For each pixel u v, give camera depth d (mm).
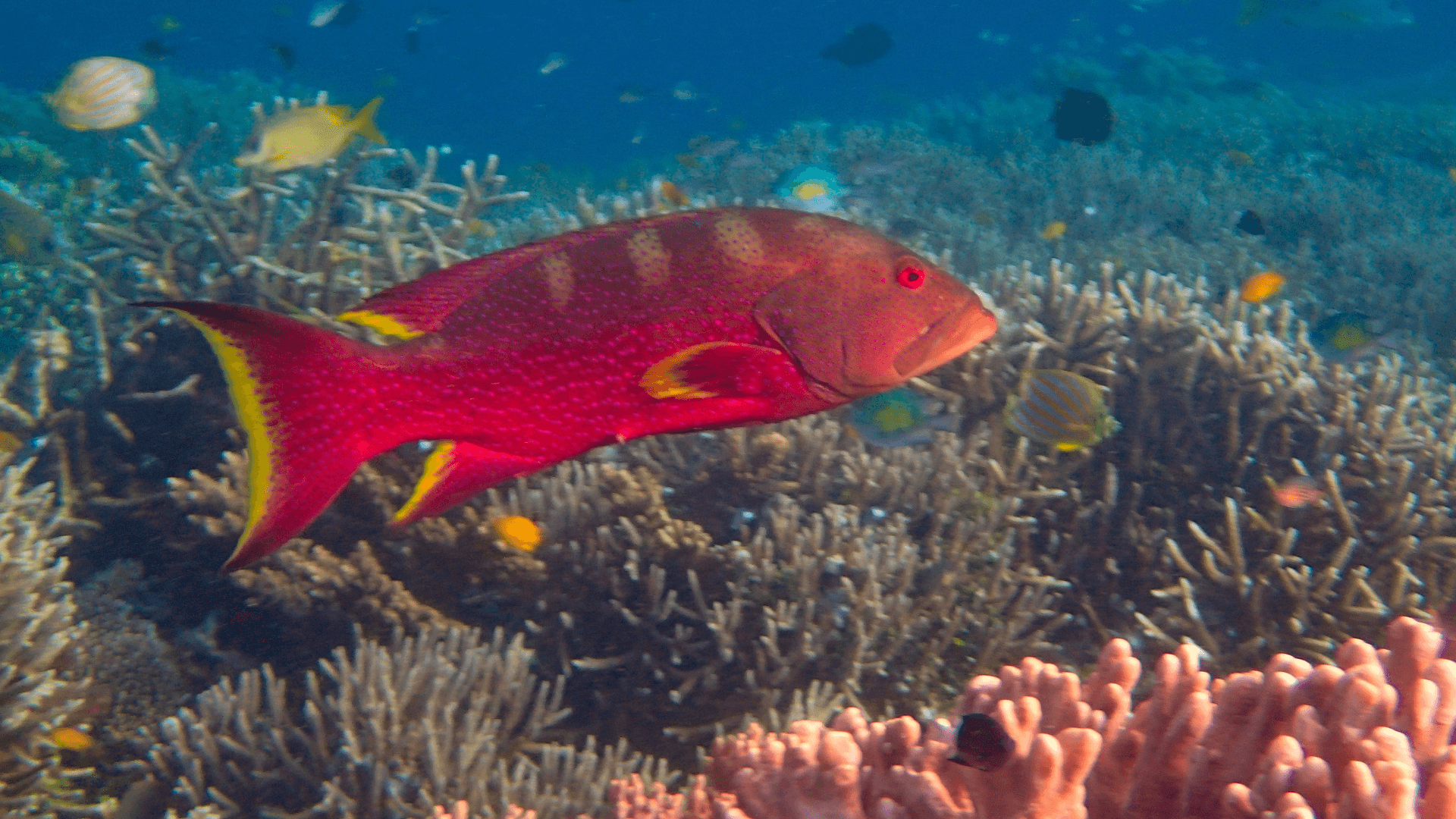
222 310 1351
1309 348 5949
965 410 5660
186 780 3979
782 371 1509
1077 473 5527
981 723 1910
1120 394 5586
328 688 4785
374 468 4926
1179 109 21281
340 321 1506
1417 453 5141
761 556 4598
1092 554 5191
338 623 4859
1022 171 14656
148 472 5574
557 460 1565
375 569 4805
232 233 6062
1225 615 4762
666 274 1499
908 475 5141
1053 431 4539
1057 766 1813
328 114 5832
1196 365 5418
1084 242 11984
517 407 1514
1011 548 4891
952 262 9094
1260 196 13672
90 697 4469
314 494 1442
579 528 4789
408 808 3752
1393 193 15234
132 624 4895
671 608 4535
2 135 13695
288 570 4785
